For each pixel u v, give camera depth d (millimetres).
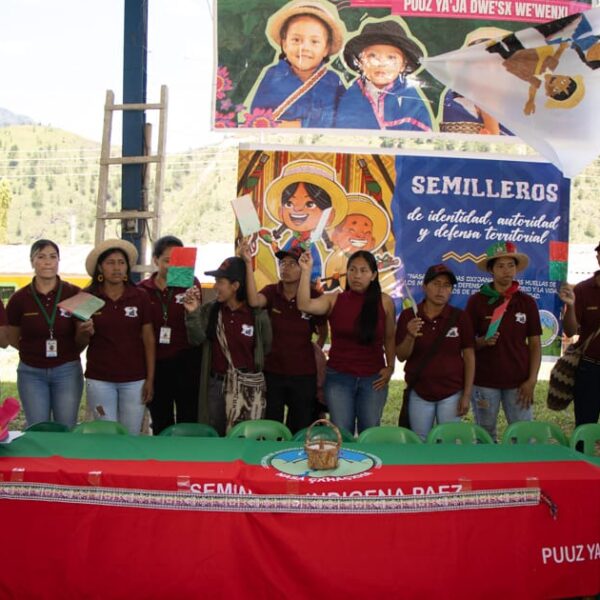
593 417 5305
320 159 6172
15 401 3574
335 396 4852
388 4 6027
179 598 3020
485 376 5102
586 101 5379
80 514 3082
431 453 3654
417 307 4969
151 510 3066
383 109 6086
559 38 5289
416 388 4863
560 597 3168
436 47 6051
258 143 6156
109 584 3035
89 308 4418
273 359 5043
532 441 4273
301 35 6043
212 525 3043
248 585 3039
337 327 4875
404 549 3045
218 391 4789
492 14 6027
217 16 6055
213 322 4805
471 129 6098
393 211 6223
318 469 3260
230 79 6094
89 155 53688
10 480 3111
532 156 6250
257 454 3564
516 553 3115
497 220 6262
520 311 5086
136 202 6156
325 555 3020
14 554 3076
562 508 3172
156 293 5316
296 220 6188
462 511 3105
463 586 3061
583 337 5344
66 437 3834
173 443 3783
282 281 5137
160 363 5332
